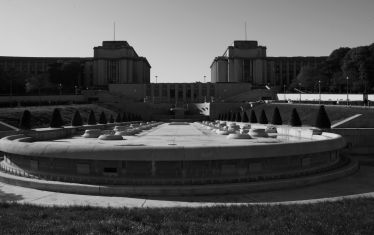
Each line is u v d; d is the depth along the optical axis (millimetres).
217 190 19641
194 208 15586
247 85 174875
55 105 112938
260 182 20734
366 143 38875
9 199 18547
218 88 175250
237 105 132875
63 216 13961
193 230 11992
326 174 22969
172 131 54031
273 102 123875
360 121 47125
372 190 20203
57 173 22203
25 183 21500
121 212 14578
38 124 74625
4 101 112438
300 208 15086
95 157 21016
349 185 21578
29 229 11977
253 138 34094
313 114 68500
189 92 175875
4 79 133125
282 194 19531
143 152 20609
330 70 154375
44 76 162750
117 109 143375
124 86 175125
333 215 13672
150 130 57812
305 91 155000
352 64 132000
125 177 21016
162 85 175125
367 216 13492
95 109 124438
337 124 46875
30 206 15938
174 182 20547
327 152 25328
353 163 27531
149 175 20922
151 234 11641
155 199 18703
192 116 136250
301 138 36250
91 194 19797
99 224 12531
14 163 24734
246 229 12094
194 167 21000
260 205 16047
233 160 21328
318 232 11742
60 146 22078
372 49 130375
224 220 13531
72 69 175750
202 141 31266
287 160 22656
